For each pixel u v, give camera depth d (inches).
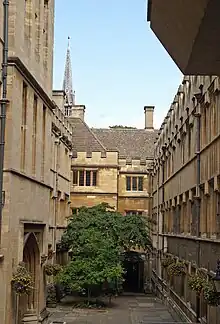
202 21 260.2
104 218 1406.3
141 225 1445.6
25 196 670.5
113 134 2156.7
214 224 697.6
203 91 792.3
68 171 1549.0
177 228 1147.9
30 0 698.8
